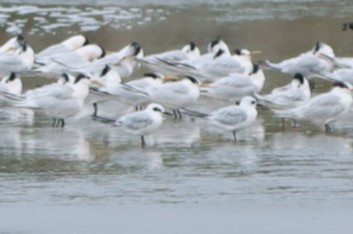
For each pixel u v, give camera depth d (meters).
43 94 21.16
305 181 17.28
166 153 19.22
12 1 39.72
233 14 38.09
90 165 18.36
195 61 25.75
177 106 22.11
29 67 26.50
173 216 15.60
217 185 17.08
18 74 24.92
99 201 16.30
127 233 14.94
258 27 35.47
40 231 14.99
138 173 17.81
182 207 16.02
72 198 16.44
